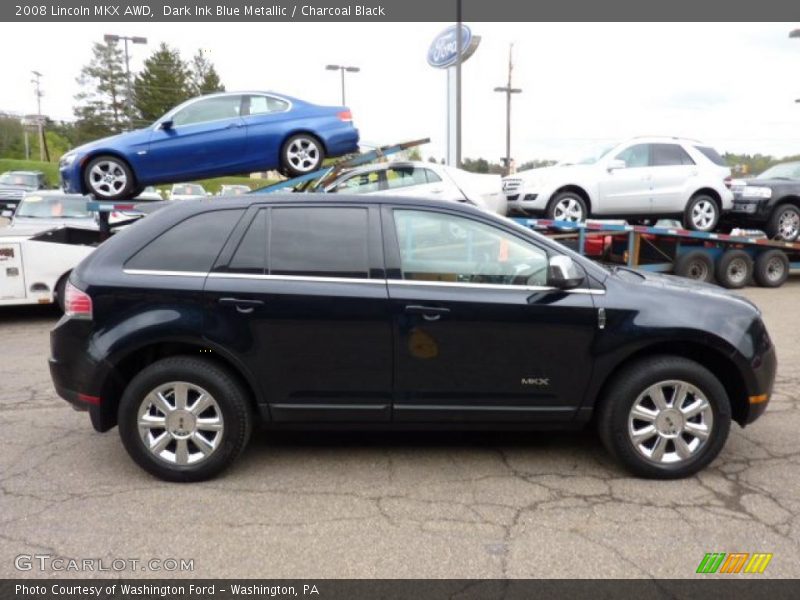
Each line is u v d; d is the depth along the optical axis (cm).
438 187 941
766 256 1145
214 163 848
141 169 820
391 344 361
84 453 409
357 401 368
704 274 1110
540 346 364
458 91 1506
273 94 885
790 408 498
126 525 319
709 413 367
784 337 758
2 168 5091
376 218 371
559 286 358
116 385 377
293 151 880
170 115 834
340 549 299
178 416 361
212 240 366
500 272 367
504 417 373
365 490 359
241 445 368
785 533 313
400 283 361
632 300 366
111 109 6744
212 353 371
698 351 390
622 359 366
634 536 310
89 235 886
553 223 945
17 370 614
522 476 378
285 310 355
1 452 411
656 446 369
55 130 8150
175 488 360
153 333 352
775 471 384
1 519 324
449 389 368
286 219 370
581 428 383
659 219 1084
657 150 1043
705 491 358
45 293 811
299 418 371
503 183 1055
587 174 994
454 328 360
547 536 310
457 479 373
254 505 340
